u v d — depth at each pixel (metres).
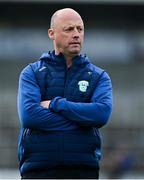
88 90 10.38
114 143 47.56
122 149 47.12
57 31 10.37
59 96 10.30
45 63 10.49
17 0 59.16
